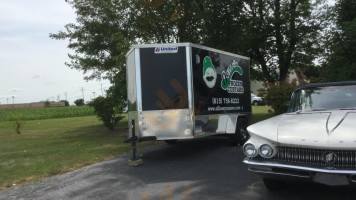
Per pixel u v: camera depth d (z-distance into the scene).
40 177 6.78
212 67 8.61
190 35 15.60
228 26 15.57
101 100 16.92
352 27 11.74
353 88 5.29
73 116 46.59
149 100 7.61
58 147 11.37
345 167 3.70
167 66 7.69
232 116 9.48
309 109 5.29
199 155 8.29
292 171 3.97
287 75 22.86
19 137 16.25
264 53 20.61
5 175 7.05
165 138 7.59
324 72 13.07
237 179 5.73
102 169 7.21
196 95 7.82
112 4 16.66
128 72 8.67
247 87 10.73
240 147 9.40
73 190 5.61
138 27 16.06
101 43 17.00
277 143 4.15
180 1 14.36
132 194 5.16
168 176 6.21
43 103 108.62
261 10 19.22
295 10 19.75
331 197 4.59
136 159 7.55
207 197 4.80
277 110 14.87
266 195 4.79
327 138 3.87
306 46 20.97
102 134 15.55
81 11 16.58
